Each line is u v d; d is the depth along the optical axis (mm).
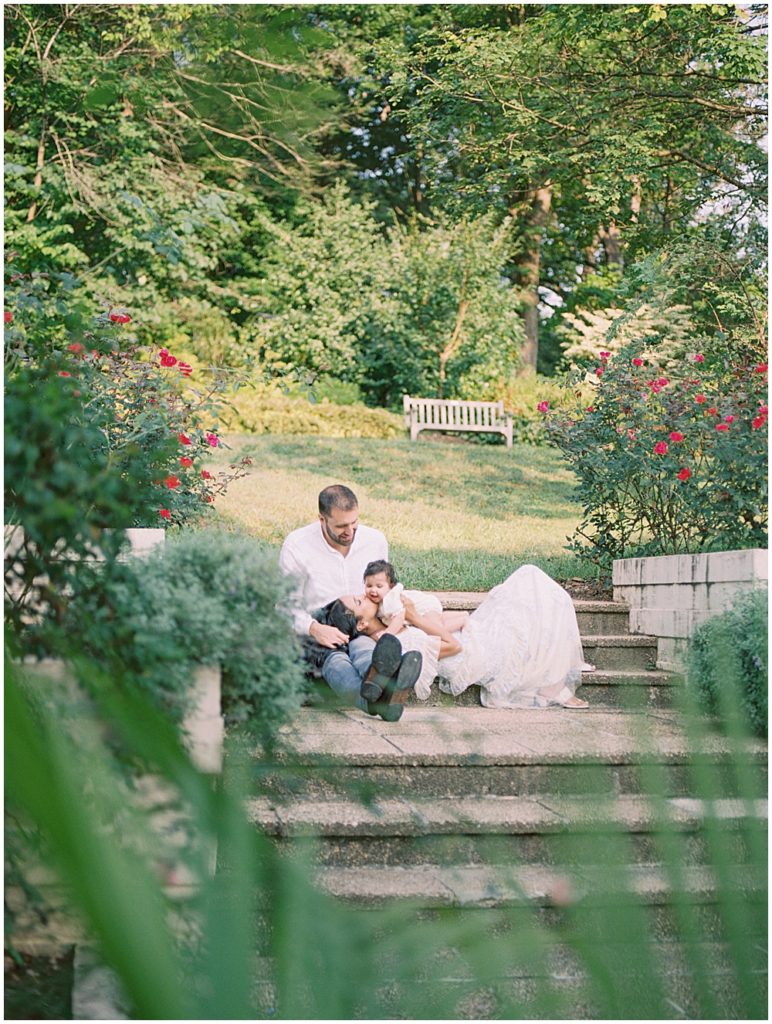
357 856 3215
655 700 4828
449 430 14477
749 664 3791
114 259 13578
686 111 10922
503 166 11289
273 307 16312
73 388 3457
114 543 2633
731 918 660
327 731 3953
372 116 16500
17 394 2611
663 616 5262
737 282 9016
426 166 12312
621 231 12562
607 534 6578
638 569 5605
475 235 15633
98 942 414
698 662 4109
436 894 2861
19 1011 1838
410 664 4090
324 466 11711
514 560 7559
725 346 6855
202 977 487
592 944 649
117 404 5121
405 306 15867
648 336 8227
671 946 783
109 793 479
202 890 500
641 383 6387
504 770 3646
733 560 4660
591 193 11062
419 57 11578
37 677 720
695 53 10320
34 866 1743
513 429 14570
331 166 15805
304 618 4309
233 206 14422
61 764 413
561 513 10367
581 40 10516
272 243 16641
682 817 3113
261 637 3021
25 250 12703
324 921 587
